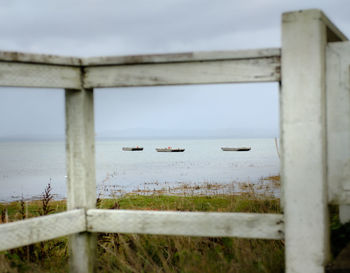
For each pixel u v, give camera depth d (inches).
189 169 1077.8
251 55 93.4
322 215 90.9
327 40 106.7
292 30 91.3
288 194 92.7
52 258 147.6
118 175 919.7
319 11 89.5
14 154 2947.8
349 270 83.9
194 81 96.4
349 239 117.0
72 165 104.8
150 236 153.7
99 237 157.4
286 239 93.1
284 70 91.7
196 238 148.9
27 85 93.5
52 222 96.6
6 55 89.5
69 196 105.9
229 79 95.0
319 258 91.1
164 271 131.6
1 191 629.9
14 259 128.5
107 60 100.1
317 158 90.7
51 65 97.0
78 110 103.9
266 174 792.9
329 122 94.5
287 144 92.4
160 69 98.2
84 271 105.2
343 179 93.9
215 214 96.5
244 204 199.2
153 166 1272.1
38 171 1155.3
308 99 90.7
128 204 310.0
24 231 91.5
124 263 127.7
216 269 119.2
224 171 962.1
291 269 93.1
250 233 95.1
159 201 325.7
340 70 93.2
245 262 118.0
